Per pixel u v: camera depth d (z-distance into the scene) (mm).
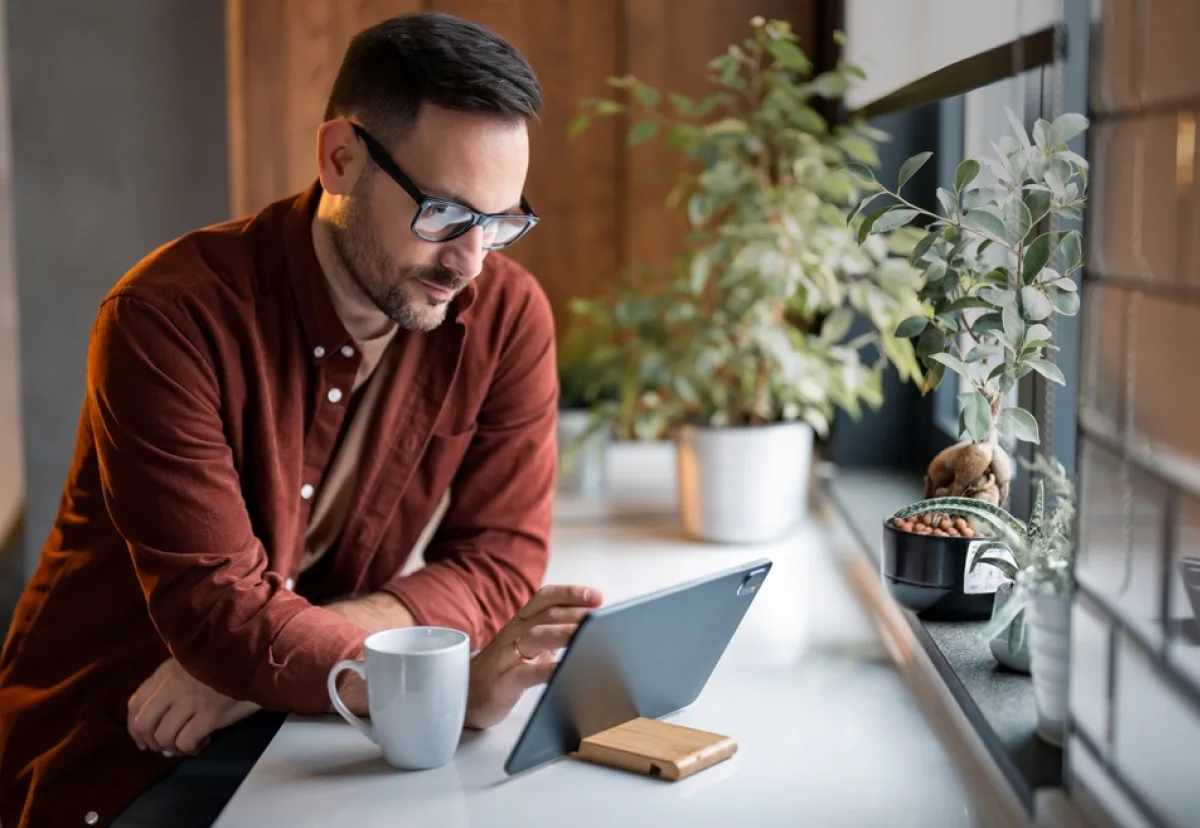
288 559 1615
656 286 2740
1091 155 949
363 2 2736
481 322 1675
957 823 1068
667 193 2752
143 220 2783
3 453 2891
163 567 1412
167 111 2754
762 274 2104
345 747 1263
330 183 1450
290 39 2752
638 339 2369
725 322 2262
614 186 2760
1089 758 970
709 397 2291
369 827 1070
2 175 2822
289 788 1158
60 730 1618
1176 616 909
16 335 2818
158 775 1553
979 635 1435
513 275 1729
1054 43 1072
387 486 1685
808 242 2090
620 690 1227
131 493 1421
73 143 2760
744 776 1171
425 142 1378
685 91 2727
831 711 1345
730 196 2201
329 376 1574
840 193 2125
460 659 1192
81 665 1620
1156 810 908
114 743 1583
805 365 2141
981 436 1292
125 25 2734
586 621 1106
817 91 2164
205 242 1548
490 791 1143
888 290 2051
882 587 1774
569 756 1221
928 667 1442
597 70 2732
